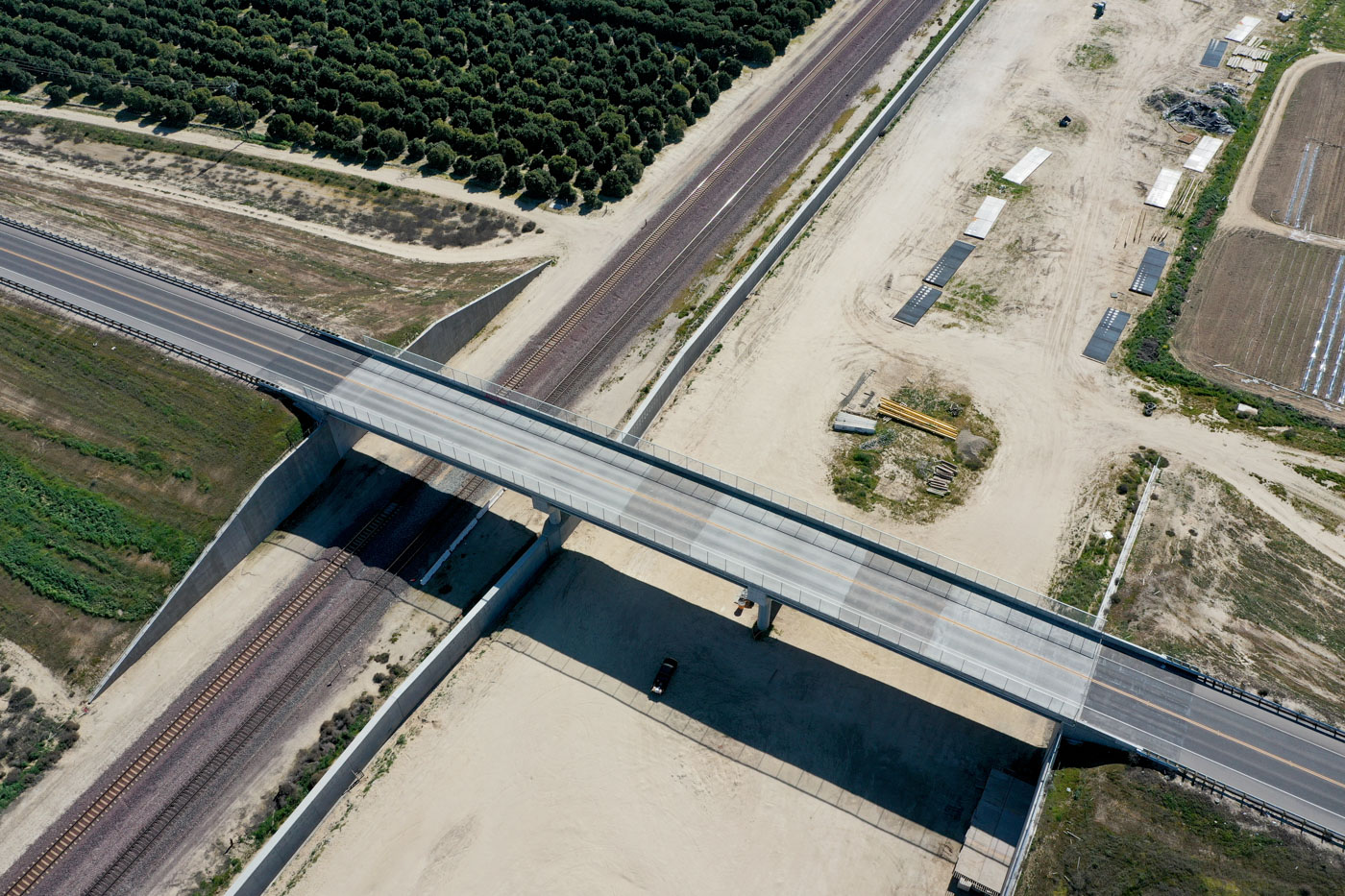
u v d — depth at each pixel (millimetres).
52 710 68062
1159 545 75438
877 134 119188
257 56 126938
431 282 99625
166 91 123375
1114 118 121000
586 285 100562
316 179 113875
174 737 67062
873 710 68188
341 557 77875
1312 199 108750
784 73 130625
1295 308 95688
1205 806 58500
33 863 61281
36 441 80312
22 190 107312
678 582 76250
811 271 101625
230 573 76875
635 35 133250
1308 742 61031
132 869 61062
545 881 60562
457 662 71438
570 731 67375
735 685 69750
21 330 86938
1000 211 108062
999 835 60031
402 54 127375
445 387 82688
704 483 74250
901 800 63812
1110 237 104375
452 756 66250
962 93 125938
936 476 81750
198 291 91938
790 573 68438
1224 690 63344
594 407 88250
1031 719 67438
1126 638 68938
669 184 113250
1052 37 135500
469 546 78750
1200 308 96250
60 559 74000
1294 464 81875
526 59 127500
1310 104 122375
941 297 98375
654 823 62969
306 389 81625
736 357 92750
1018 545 76562
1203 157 114562
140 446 79625
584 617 74000
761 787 64562
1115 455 83062
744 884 60281
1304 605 71438
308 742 66750
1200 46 133250
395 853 61875
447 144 116812
